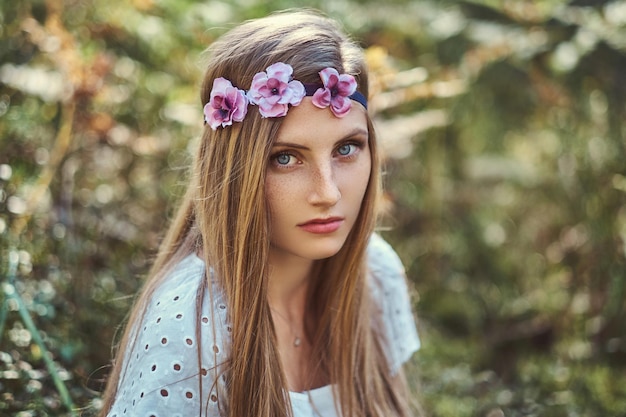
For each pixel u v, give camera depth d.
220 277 1.10
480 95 2.07
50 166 1.71
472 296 2.27
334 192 1.03
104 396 1.22
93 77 1.71
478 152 2.24
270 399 1.11
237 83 1.06
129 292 1.75
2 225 1.54
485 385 1.82
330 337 1.25
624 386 1.88
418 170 2.27
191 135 1.94
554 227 2.26
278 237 1.08
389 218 2.23
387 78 1.81
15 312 1.44
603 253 2.06
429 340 2.12
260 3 1.95
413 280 2.30
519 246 2.32
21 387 1.35
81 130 1.78
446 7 2.17
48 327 1.51
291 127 1.03
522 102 2.08
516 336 2.18
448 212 2.31
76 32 1.83
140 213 1.97
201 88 1.14
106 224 1.86
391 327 1.39
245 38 1.08
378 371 1.34
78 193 1.85
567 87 1.99
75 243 1.71
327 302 1.25
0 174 1.58
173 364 1.05
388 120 2.11
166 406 1.04
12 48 1.77
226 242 1.09
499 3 2.06
